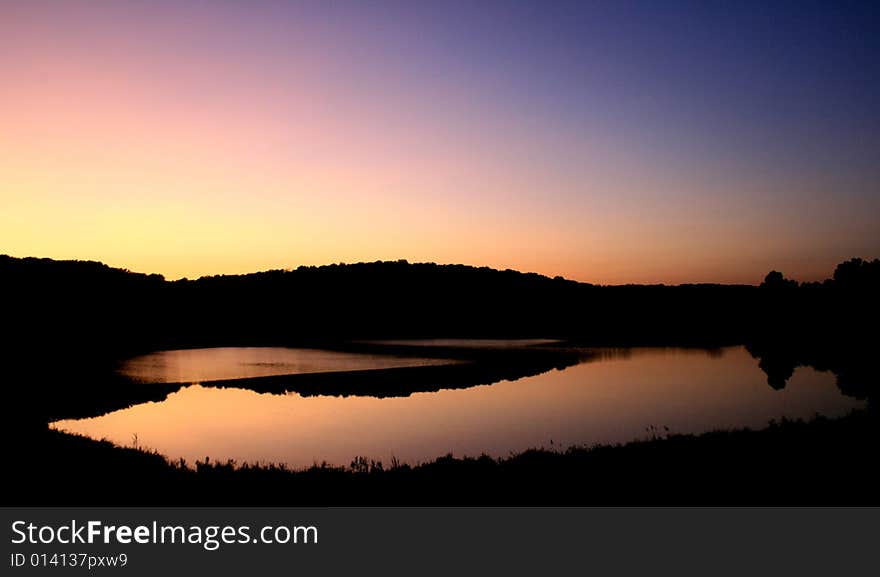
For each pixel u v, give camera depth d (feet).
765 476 45.14
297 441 90.74
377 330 468.75
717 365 227.61
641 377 189.16
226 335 393.91
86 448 66.33
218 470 54.85
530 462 53.31
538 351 312.29
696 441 57.62
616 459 52.19
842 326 444.96
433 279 626.23
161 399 145.79
